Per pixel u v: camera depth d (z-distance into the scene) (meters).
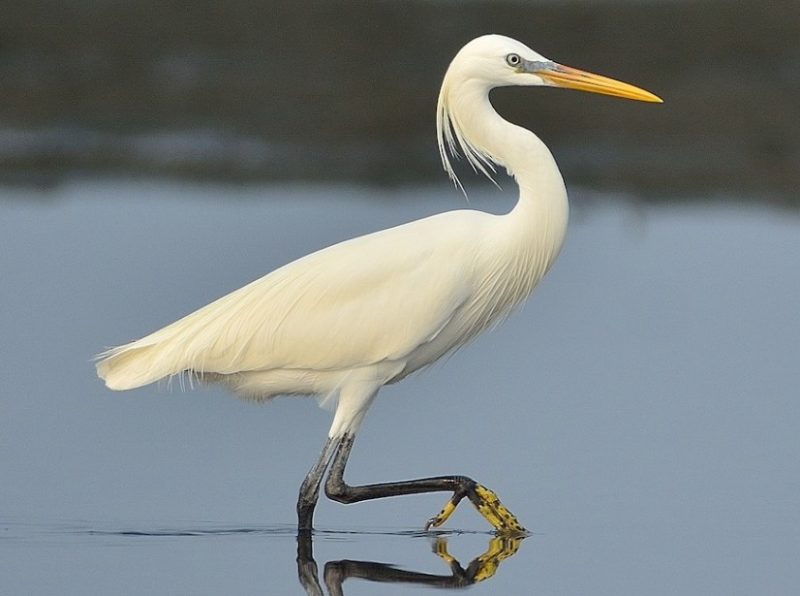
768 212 18.45
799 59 23.08
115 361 9.31
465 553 9.02
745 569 8.59
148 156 20.34
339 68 22.69
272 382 9.48
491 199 18.66
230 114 21.47
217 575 8.54
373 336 9.23
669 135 21.08
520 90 21.38
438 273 9.25
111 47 23.09
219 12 23.42
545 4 23.86
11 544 9.09
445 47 23.30
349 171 20.00
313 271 9.32
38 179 19.41
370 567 8.72
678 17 23.66
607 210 18.42
